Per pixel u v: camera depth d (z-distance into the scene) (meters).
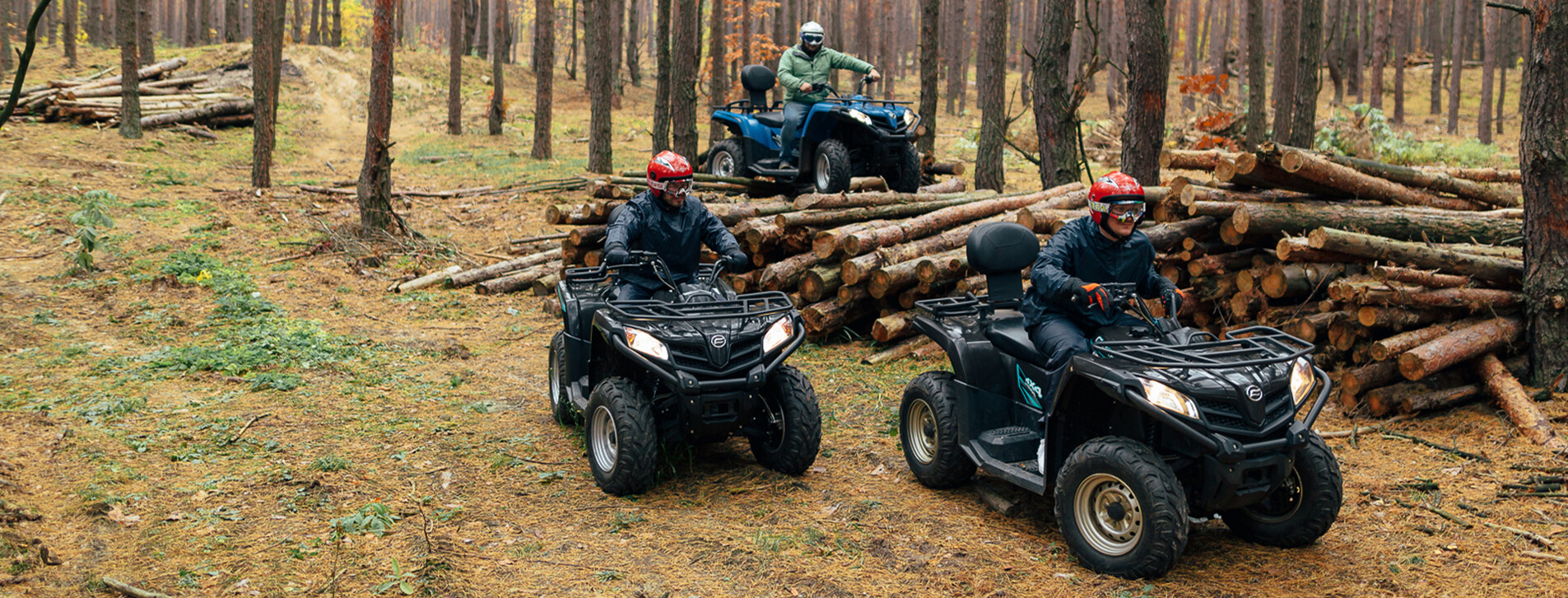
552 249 12.30
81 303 9.17
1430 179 8.05
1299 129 17.83
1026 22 48.94
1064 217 8.12
